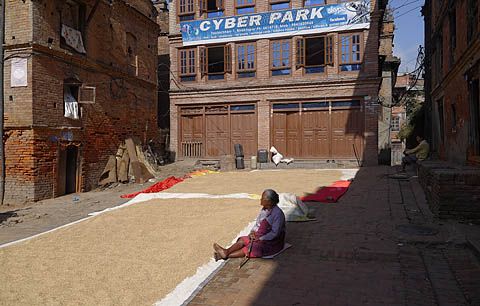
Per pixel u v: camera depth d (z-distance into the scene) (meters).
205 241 5.39
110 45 15.09
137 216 7.23
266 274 4.24
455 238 5.27
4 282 4.10
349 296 3.63
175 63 20.17
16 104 11.31
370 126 16.92
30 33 11.20
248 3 18.81
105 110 14.70
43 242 5.67
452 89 11.49
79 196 12.45
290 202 6.98
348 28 17.12
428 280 4.03
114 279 4.13
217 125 19.55
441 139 14.17
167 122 23.36
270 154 18.53
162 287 3.89
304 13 17.72
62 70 12.40
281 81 18.31
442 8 13.23
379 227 6.10
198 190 10.77
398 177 11.70
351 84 17.19
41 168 11.54
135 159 15.55
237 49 19.11
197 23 19.47
